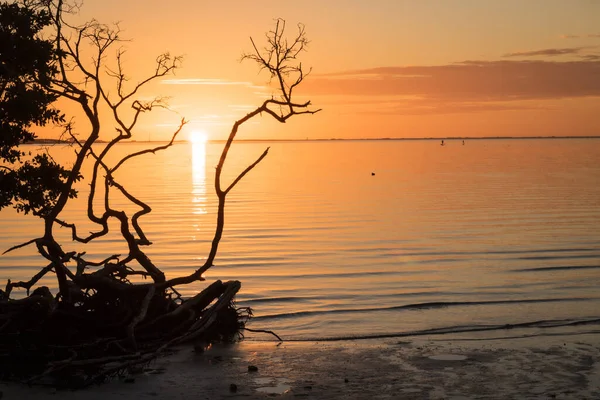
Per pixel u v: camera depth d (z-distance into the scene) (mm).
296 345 11297
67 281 10633
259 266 21031
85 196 48500
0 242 26766
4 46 10578
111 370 8828
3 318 9523
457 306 15102
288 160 124500
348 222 32500
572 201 41531
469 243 25391
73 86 10867
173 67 11219
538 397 8359
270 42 10211
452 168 88438
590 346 11047
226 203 42906
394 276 19125
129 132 11367
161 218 34719
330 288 17516
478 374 9367
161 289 10594
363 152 183375
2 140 11078
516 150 185750
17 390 8484
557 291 16594
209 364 9867
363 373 9438
